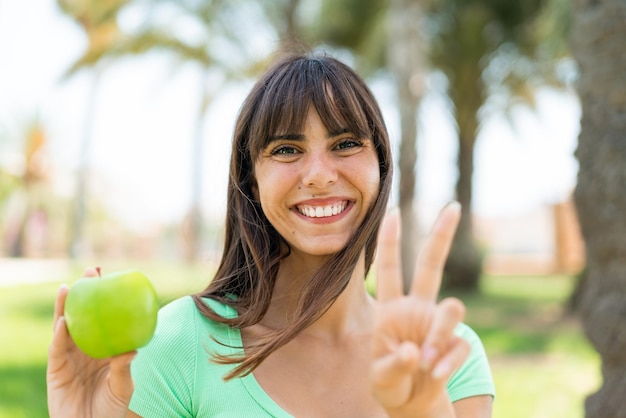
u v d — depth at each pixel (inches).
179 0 669.9
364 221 71.3
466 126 608.4
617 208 152.3
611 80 153.3
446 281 626.2
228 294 77.9
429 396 51.1
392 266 52.6
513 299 562.6
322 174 67.6
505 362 318.3
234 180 76.8
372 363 51.8
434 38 595.2
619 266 153.0
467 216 615.2
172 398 69.5
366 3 609.6
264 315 73.9
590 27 157.0
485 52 589.9
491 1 561.9
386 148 73.3
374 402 70.2
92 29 711.7
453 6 573.9
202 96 772.0
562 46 453.1
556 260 965.8
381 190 72.7
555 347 349.4
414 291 52.6
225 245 79.7
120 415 58.4
